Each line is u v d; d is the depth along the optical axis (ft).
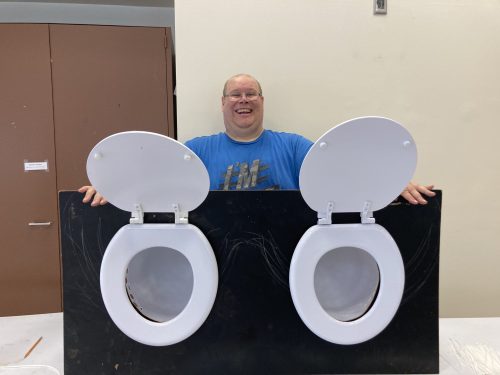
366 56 4.40
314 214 2.70
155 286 2.82
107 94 5.09
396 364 2.83
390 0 4.34
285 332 2.77
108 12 6.01
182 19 4.15
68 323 2.69
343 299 2.89
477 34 4.51
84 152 5.15
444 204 4.77
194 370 2.74
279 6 4.22
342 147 2.28
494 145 4.74
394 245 2.60
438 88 4.55
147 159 2.22
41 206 5.21
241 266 2.71
